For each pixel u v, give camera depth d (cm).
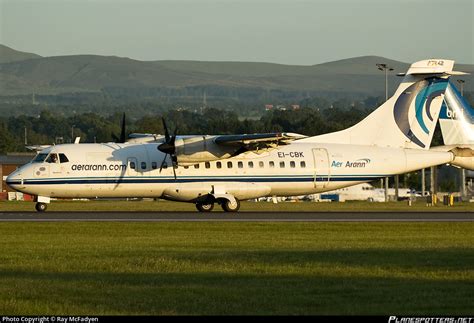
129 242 8194
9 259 6881
